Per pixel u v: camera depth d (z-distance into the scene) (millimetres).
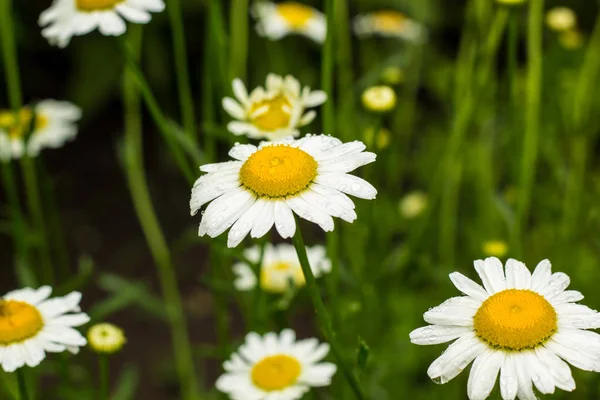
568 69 767
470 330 482
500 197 638
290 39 886
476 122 729
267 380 575
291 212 489
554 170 701
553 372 470
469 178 763
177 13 639
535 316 475
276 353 585
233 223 491
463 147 686
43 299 547
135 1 592
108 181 1065
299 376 578
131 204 1032
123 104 1143
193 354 762
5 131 667
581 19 1035
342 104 664
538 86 633
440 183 710
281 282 626
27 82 1119
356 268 670
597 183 754
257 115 579
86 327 630
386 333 682
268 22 736
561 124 728
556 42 734
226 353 635
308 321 853
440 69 874
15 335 532
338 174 496
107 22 586
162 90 1072
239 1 678
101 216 1010
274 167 492
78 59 1080
